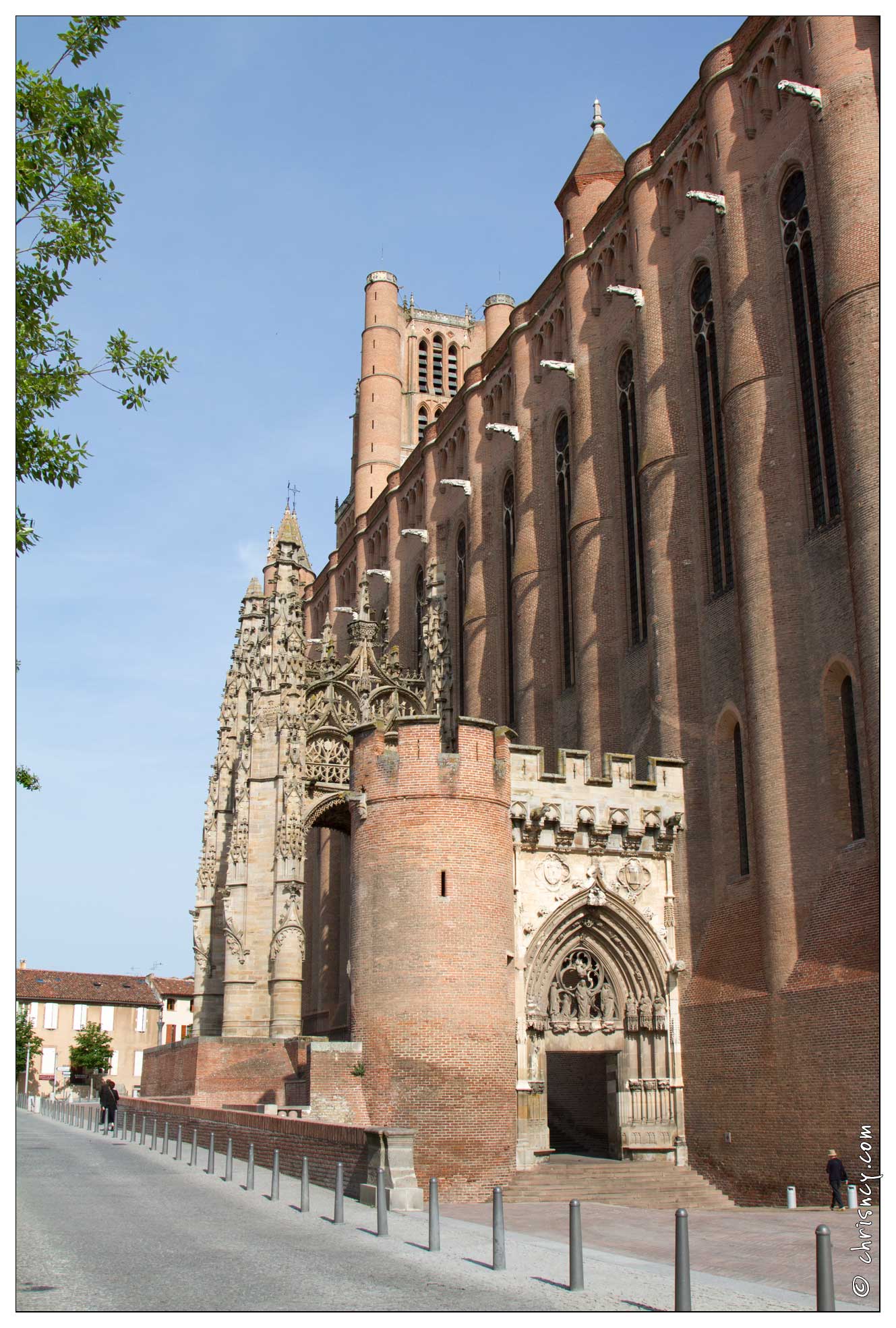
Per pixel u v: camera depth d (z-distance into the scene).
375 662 55.91
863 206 30.83
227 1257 18.11
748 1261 18.94
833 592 32.31
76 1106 66.19
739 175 38.22
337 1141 27.00
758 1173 30.61
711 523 39.84
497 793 33.09
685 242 42.62
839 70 32.50
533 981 33.53
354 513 90.62
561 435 52.75
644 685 43.00
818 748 31.92
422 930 31.00
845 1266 18.48
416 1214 23.86
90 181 20.31
